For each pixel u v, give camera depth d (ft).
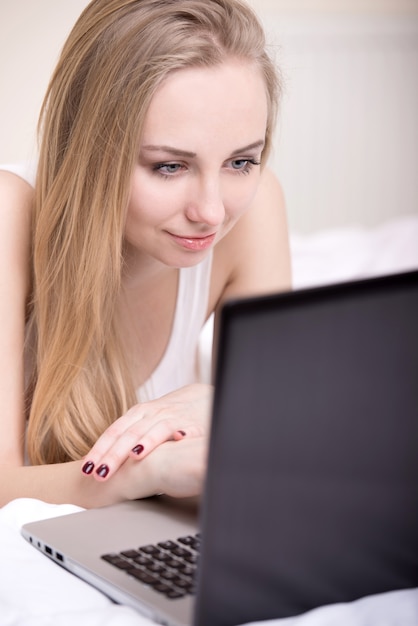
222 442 2.33
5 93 11.64
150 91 4.05
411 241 10.80
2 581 3.09
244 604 2.53
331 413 2.50
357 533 2.71
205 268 5.81
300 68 12.41
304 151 12.68
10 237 5.10
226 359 2.28
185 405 4.31
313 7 12.34
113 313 5.03
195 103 4.04
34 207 5.12
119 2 4.32
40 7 11.52
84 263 4.63
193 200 4.22
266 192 6.27
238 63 4.14
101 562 3.16
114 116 4.23
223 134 4.10
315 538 2.61
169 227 4.31
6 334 4.94
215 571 2.44
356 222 13.00
